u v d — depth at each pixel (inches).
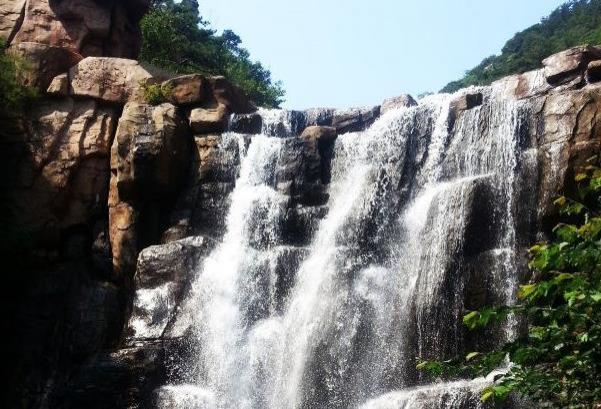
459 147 826.8
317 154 911.7
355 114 1027.3
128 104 905.5
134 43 1119.0
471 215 730.8
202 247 836.0
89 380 735.1
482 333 677.9
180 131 901.2
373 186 844.0
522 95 853.8
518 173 749.9
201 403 731.4
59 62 967.0
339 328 745.6
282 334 777.6
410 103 1013.2
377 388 706.8
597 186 352.5
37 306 830.5
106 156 915.4
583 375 316.8
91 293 833.5
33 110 925.8
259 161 909.8
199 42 1862.7
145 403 736.3
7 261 833.5
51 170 890.7
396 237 813.2
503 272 699.4
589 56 827.4
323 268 796.0
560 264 309.7
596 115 725.3
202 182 904.9
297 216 867.4
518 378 319.6
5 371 810.8
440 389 621.9
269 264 820.6
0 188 876.0
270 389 750.5
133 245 864.9
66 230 883.4
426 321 710.5
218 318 791.7
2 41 945.5
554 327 308.5
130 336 781.3
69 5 1017.5
